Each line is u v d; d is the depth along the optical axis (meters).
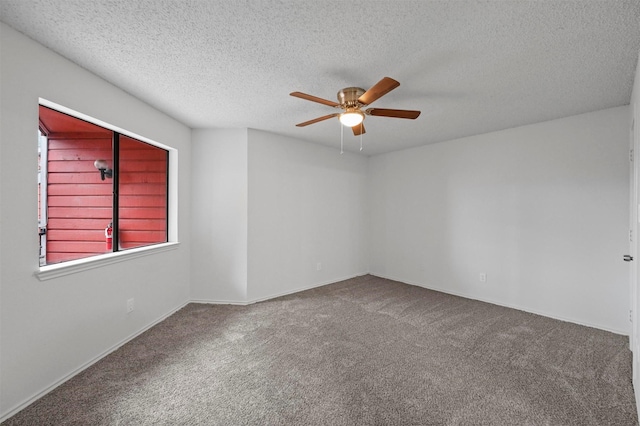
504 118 3.10
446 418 1.58
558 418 1.59
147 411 1.63
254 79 2.25
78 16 1.52
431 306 3.47
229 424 1.54
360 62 1.98
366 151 4.84
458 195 3.97
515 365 2.13
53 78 1.85
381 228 5.01
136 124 2.61
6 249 1.60
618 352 2.34
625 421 1.57
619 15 1.49
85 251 2.76
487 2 1.40
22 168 1.68
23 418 1.57
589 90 2.40
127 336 2.50
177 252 3.28
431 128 3.49
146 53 1.89
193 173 3.56
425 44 1.77
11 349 1.61
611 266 2.76
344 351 2.34
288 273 4.01
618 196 2.73
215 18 1.54
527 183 3.32
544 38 1.70
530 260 3.29
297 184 4.11
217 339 2.56
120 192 3.05
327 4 1.42
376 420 1.57
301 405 1.69
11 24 1.59
